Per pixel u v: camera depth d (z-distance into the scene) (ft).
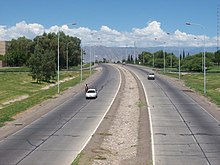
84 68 562.25
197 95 220.84
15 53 597.11
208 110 160.97
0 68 530.27
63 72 459.32
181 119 137.08
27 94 265.34
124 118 144.05
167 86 277.23
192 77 383.65
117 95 221.66
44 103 186.80
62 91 246.68
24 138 104.17
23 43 650.43
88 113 153.17
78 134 110.11
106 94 227.40
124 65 644.69
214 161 78.74
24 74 403.75
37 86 320.70
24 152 87.20
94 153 87.35
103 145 97.30
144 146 95.61
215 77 378.94
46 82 349.20
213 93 237.25
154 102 187.93
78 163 77.20
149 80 334.44
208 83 321.32
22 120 136.56
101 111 158.92
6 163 77.36
